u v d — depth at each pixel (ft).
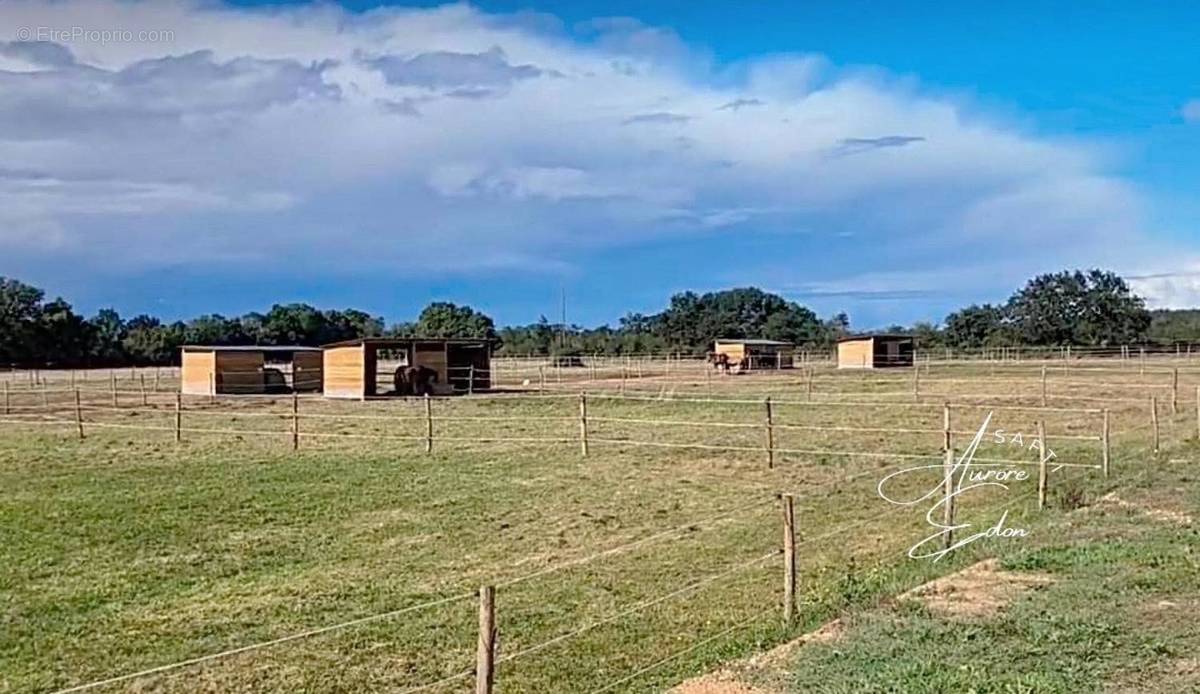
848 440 78.84
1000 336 336.08
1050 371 174.81
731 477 62.95
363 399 135.95
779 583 37.06
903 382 155.43
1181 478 54.65
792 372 197.06
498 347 327.88
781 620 30.89
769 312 414.00
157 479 63.87
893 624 29.09
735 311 414.00
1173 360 214.69
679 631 32.17
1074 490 51.49
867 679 24.57
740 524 48.26
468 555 43.68
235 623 34.12
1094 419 92.02
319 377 167.94
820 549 42.60
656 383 160.56
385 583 39.19
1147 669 24.79
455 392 146.30
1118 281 338.95
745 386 150.30
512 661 29.91
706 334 394.93
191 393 156.04
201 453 76.54
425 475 64.69
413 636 32.35
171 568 41.60
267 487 60.64
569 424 94.84
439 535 47.62
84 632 33.22
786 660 26.76
